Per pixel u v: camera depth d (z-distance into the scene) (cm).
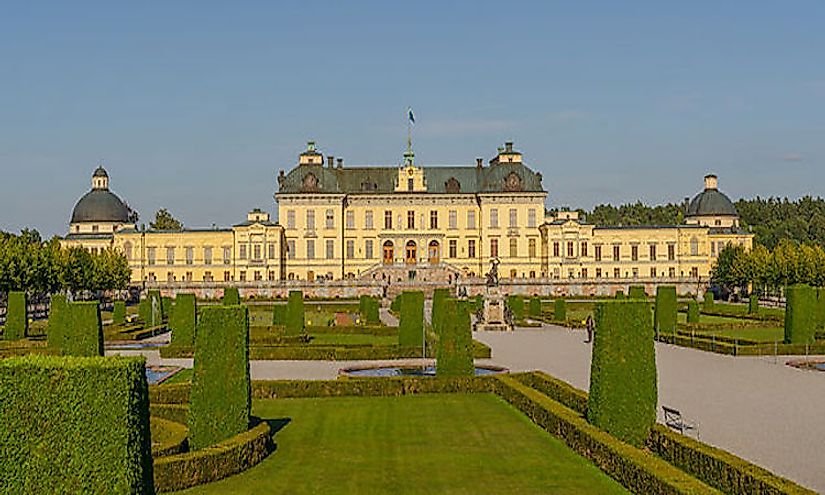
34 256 11512
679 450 2872
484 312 9638
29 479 1678
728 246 16825
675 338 7512
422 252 17825
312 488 2712
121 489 1686
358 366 5906
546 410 3622
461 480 2809
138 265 17438
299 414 4038
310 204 17512
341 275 17588
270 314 11938
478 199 17875
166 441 2964
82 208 18638
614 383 3164
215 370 3056
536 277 17500
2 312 11219
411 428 3681
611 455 2830
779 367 5719
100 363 1714
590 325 8131
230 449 2858
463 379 4684
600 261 17612
